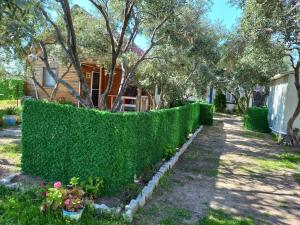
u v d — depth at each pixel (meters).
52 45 12.38
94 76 20.25
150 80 14.74
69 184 5.63
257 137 16.45
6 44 4.63
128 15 7.70
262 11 10.59
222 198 6.41
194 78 16.33
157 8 7.97
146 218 5.09
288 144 13.93
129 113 6.00
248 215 5.65
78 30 11.40
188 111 13.84
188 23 9.60
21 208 4.77
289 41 11.74
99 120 5.54
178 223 5.02
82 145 5.67
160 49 11.30
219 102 36.47
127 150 5.87
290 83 15.37
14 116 14.16
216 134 16.59
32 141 6.24
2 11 3.13
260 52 12.66
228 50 12.08
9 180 5.89
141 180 6.71
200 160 9.82
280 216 5.75
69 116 5.81
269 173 8.88
